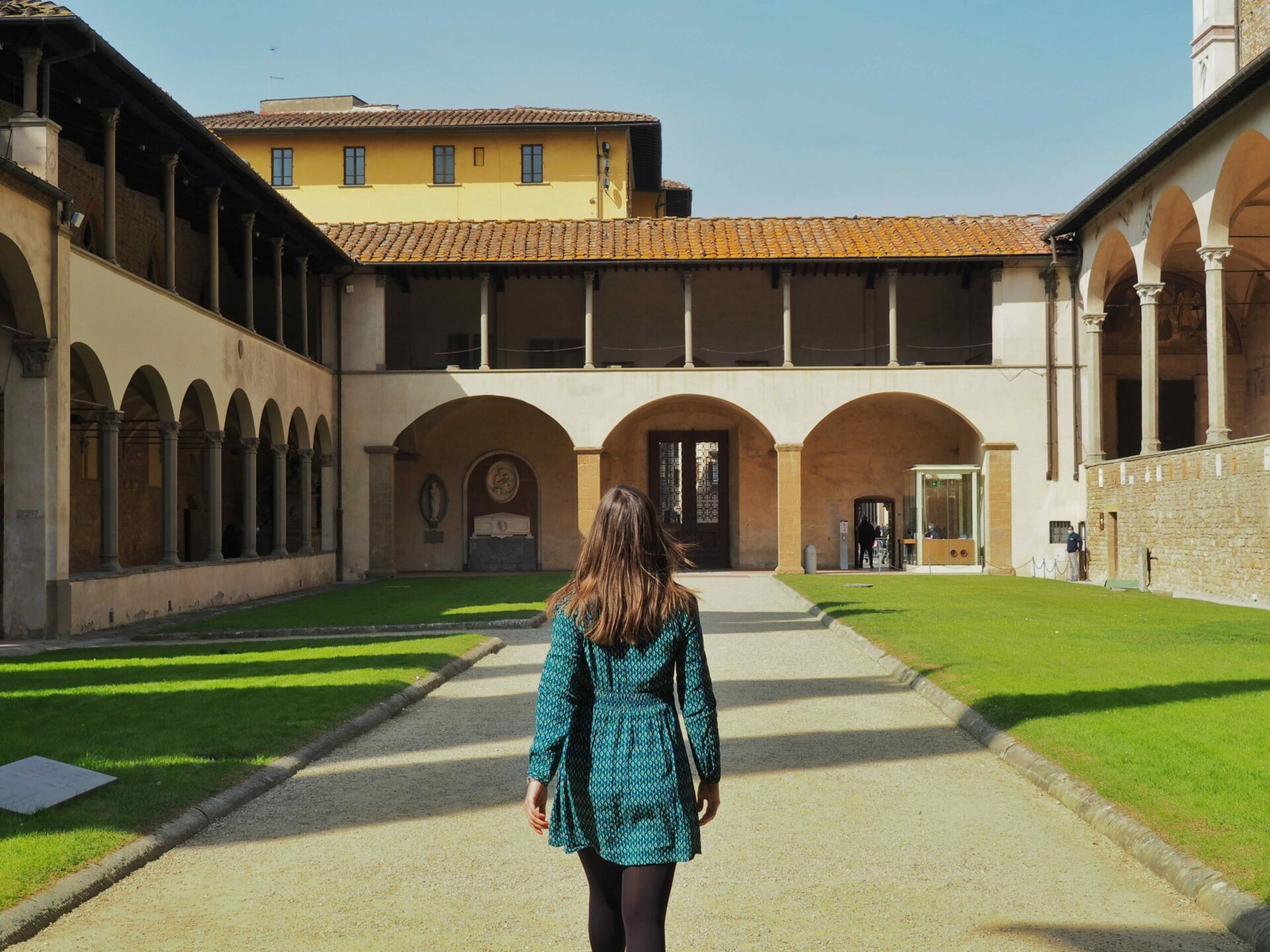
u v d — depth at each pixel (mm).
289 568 28828
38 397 17469
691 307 33406
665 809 3846
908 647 14234
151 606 20984
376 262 32219
